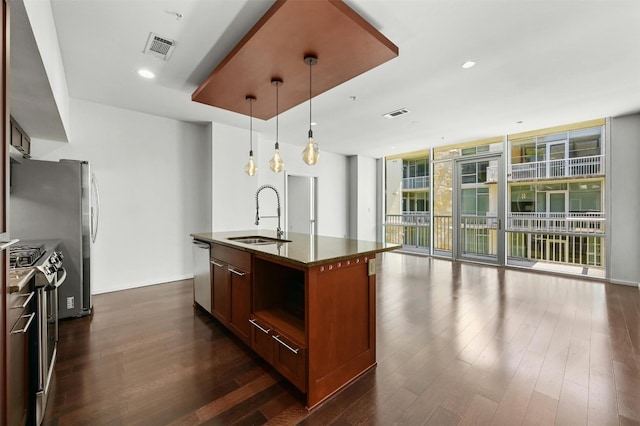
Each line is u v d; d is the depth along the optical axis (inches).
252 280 89.4
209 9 80.0
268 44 86.2
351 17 75.4
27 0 56.0
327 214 286.5
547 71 114.0
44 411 64.3
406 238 297.1
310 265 65.5
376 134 214.4
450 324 112.9
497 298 144.0
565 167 193.8
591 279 179.2
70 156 145.7
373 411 65.7
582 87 129.0
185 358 88.8
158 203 173.5
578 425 60.6
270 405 68.0
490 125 189.3
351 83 125.2
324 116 171.3
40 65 73.5
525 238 215.2
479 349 93.1
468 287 163.9
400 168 301.9
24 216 107.8
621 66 110.0
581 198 188.5
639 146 164.1
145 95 140.9
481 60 106.0
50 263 77.5
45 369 66.4
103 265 155.3
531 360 86.1
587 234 186.2
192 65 111.1
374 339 84.0
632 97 140.6
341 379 74.1
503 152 219.9
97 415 64.0
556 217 199.2
